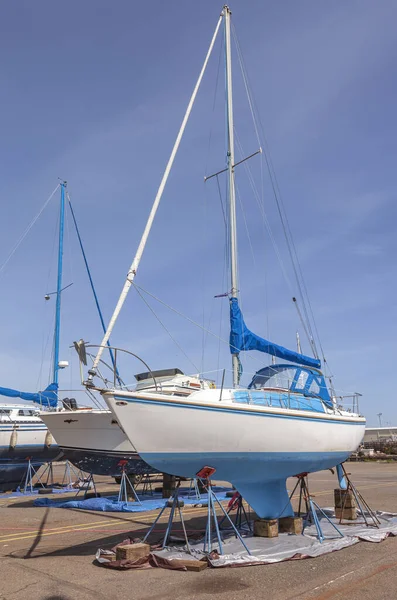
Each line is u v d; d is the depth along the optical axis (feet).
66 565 18.65
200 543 21.40
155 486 53.62
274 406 24.89
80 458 41.04
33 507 37.55
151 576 16.83
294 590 14.87
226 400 23.26
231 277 33.32
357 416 32.19
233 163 36.55
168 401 19.80
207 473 21.11
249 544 21.08
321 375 31.45
